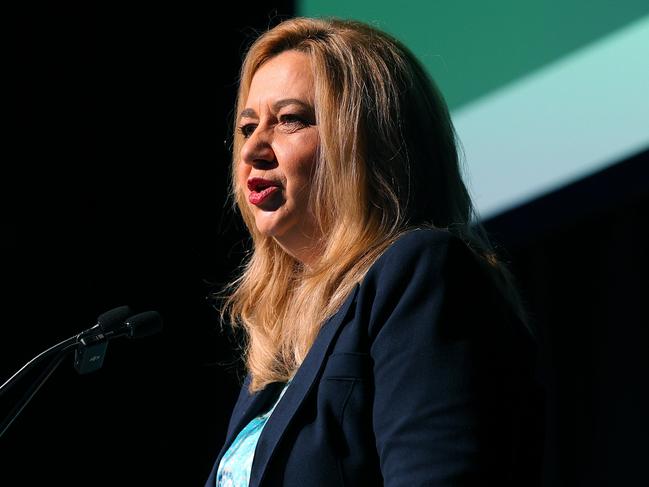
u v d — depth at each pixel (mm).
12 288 10141
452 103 9250
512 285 4168
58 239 10328
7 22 10266
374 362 3508
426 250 3617
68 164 10422
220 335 10742
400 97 4215
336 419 3494
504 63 9023
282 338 4375
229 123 10328
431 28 9367
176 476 10680
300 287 4129
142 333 4410
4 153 10203
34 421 10328
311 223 4195
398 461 3223
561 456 10125
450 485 3100
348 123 4078
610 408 9898
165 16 10766
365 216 3982
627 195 8539
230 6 10648
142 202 10609
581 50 8664
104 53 10609
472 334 3430
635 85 8414
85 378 10586
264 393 4211
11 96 10250
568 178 8727
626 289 9883
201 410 10773
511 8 9016
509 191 8984
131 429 10625
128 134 10633
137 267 10539
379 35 4426
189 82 10742
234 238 10609
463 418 3232
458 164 4410
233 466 3887
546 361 10234
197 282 10648
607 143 8547
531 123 8922
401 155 4109
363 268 3832
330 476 3424
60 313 10266
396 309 3508
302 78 4230
